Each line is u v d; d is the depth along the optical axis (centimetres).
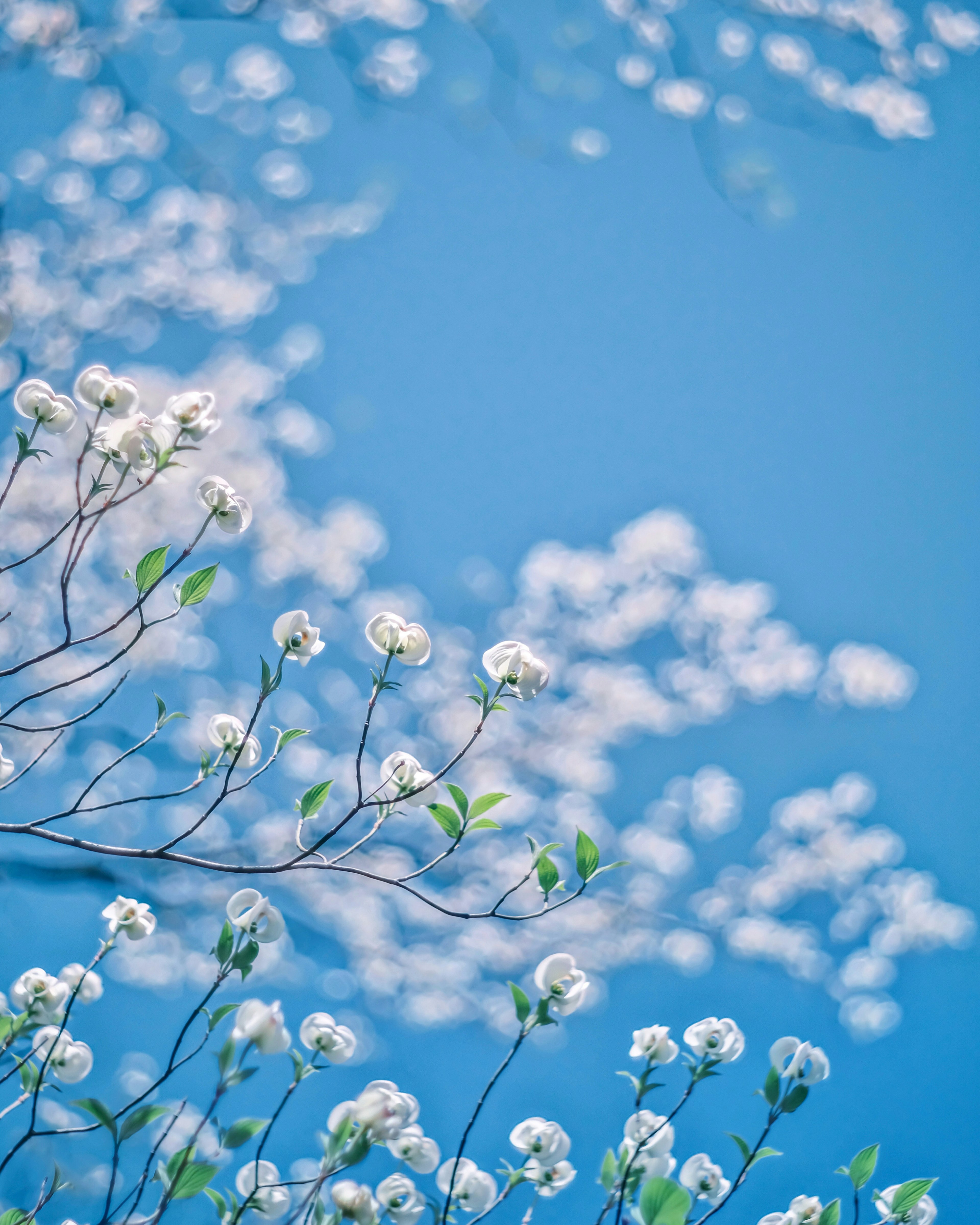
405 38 512
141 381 525
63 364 504
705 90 504
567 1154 136
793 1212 139
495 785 552
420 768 140
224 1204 124
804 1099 133
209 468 515
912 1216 139
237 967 121
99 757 436
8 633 443
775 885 569
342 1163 115
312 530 554
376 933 505
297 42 523
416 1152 132
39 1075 126
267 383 561
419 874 134
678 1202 115
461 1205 134
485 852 538
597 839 568
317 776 531
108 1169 295
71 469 448
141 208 539
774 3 533
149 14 454
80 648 457
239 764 141
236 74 542
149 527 493
